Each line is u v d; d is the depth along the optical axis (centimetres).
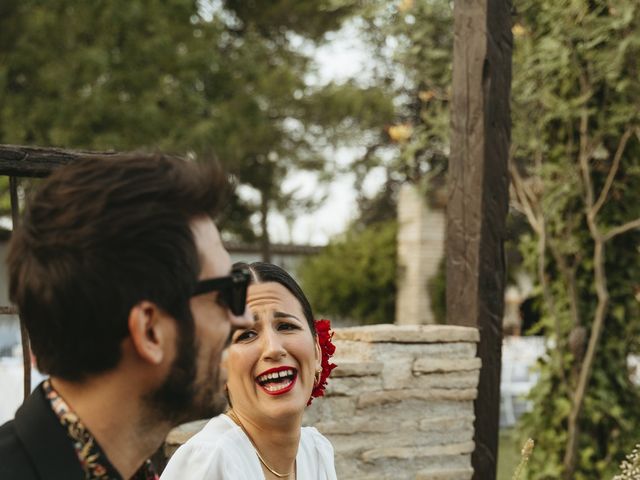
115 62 1380
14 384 612
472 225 408
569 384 524
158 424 107
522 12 533
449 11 587
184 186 105
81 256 100
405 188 1386
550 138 542
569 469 515
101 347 101
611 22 489
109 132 1341
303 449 217
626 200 532
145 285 101
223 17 1697
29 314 104
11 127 1325
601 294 512
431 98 641
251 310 203
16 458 101
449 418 375
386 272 1365
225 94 1565
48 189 103
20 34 1388
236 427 203
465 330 386
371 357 353
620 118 506
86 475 102
